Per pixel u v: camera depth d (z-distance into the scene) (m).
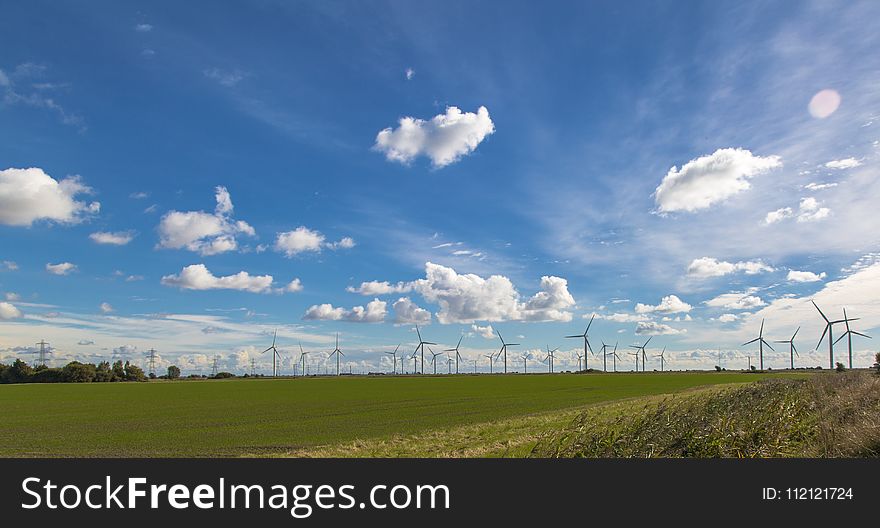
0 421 48.50
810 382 42.50
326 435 35.41
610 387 92.75
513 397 70.31
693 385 95.56
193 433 37.97
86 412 57.53
